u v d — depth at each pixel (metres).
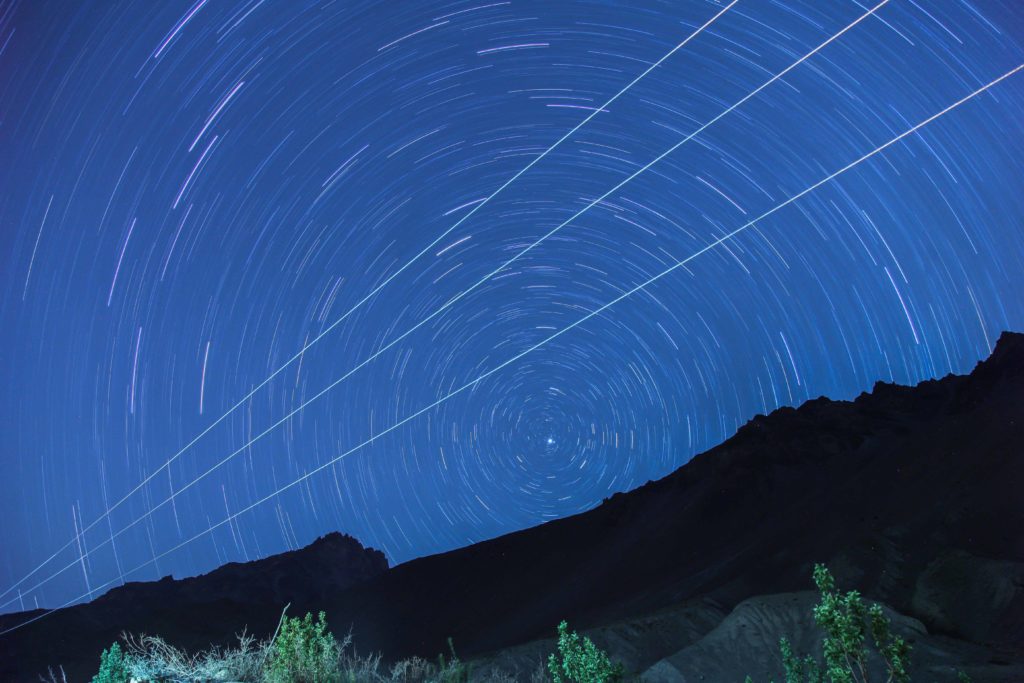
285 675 9.38
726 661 30.73
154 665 9.00
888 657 7.14
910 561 44.25
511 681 18.25
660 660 33.47
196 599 86.12
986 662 26.97
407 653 63.66
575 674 9.51
